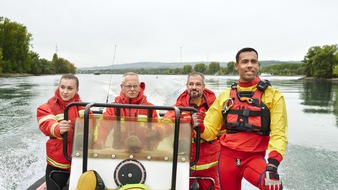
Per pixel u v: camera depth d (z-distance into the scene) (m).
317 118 12.02
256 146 2.73
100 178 2.37
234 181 2.87
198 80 3.57
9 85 31.30
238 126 2.74
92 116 2.54
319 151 7.09
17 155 6.29
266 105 2.72
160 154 2.51
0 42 67.94
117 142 2.53
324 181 5.16
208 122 2.96
